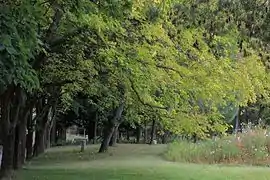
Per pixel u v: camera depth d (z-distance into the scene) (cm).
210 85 1463
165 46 1446
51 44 1441
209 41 1338
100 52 1471
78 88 2312
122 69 1523
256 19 843
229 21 891
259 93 1579
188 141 3092
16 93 1880
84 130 5719
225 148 2492
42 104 2928
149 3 1188
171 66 1481
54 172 2061
